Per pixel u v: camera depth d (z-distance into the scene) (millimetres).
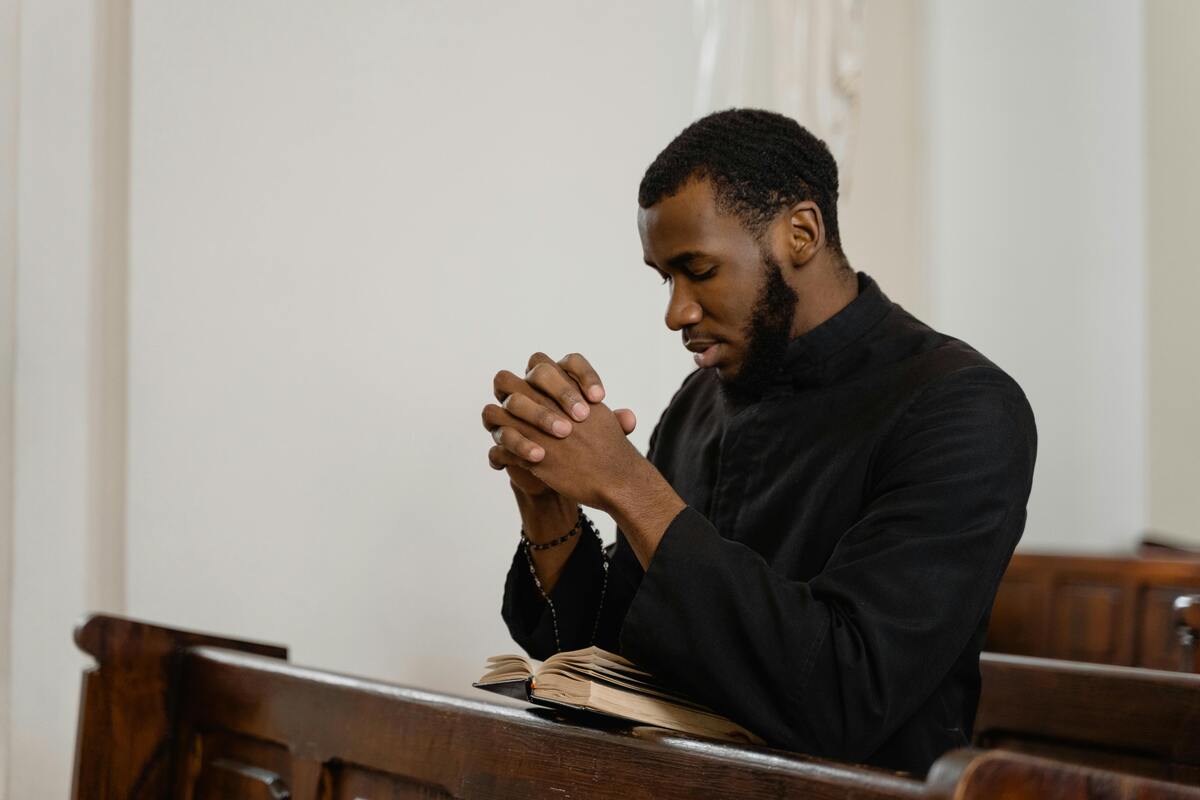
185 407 3812
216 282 3869
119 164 3812
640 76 4891
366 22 4172
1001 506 2092
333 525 4051
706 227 2227
